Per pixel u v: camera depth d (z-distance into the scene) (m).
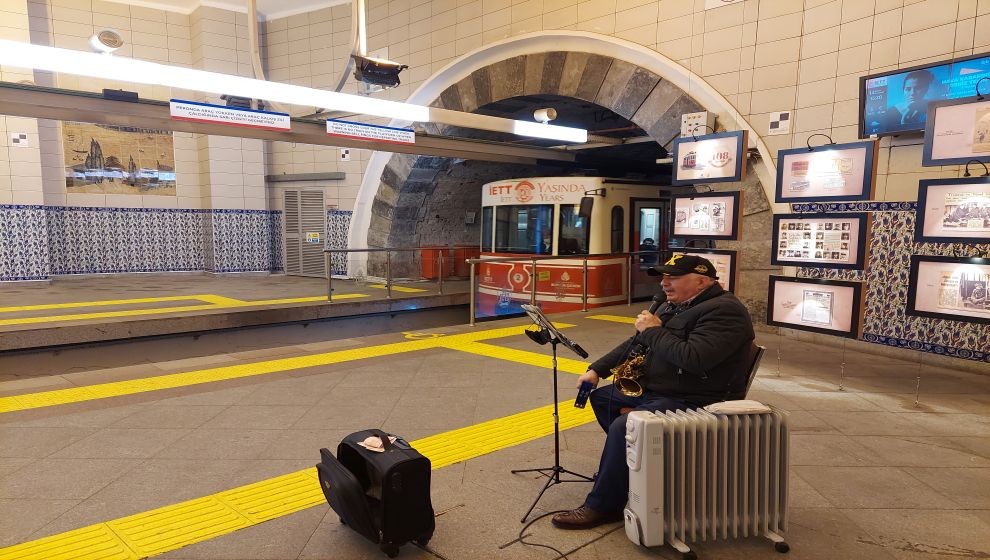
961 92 5.94
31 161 13.11
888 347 6.79
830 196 5.92
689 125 8.43
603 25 9.93
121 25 14.68
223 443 4.02
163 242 15.52
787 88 7.80
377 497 2.75
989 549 2.76
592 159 13.37
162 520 2.97
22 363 7.58
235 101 9.77
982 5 6.07
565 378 5.72
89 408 4.81
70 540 2.78
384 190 14.17
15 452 3.87
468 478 3.48
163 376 5.82
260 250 15.95
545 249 11.06
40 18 13.80
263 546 2.74
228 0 14.95
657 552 2.73
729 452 2.79
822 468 3.66
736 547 2.80
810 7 7.50
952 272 5.01
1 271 13.02
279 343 9.90
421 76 13.15
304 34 15.11
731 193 6.77
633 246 11.24
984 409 4.82
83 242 14.54
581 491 3.32
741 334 2.96
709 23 8.58
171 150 15.38
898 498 3.27
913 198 6.59
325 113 13.08
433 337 7.80
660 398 3.06
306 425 4.39
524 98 13.77
